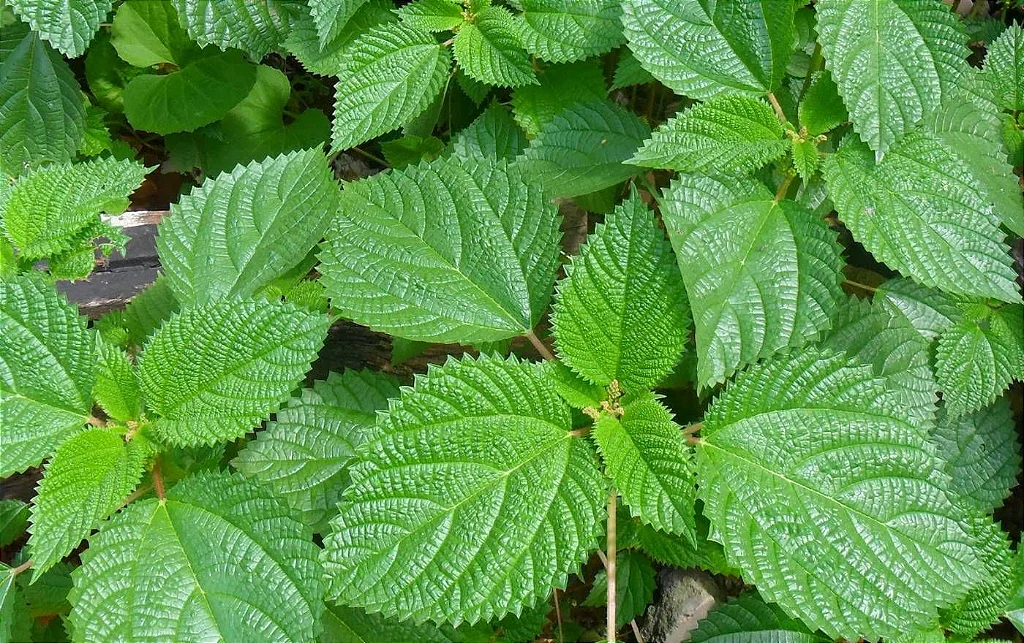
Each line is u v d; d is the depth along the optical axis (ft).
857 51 3.63
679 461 3.52
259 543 3.51
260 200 3.78
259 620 3.48
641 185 4.05
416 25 3.90
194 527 3.51
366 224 3.67
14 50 4.15
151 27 4.22
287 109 4.46
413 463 3.51
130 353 3.85
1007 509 4.25
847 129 3.78
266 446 3.75
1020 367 3.88
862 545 3.54
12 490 4.02
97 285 4.02
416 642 3.71
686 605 4.04
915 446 3.56
